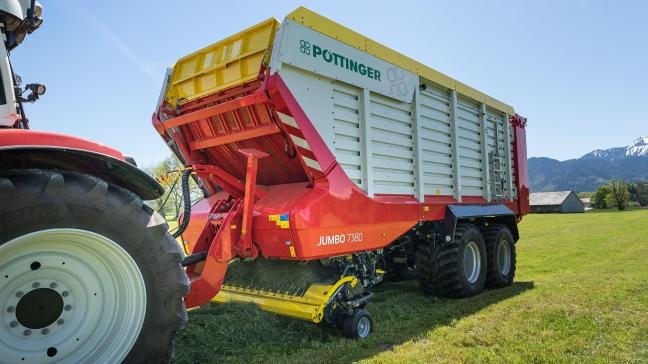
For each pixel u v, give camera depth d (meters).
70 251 2.17
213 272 3.57
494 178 6.71
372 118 4.45
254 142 4.06
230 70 4.00
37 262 2.08
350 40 4.23
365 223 4.18
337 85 4.09
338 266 4.18
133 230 2.26
